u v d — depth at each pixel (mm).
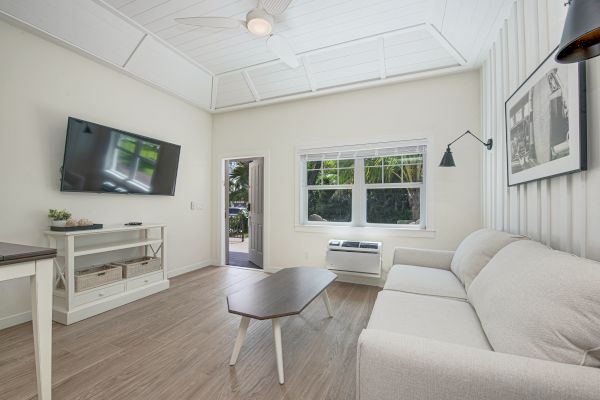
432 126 3256
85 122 2699
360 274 3367
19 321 2340
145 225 3135
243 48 3148
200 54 3266
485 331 1206
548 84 1535
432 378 828
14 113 2354
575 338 801
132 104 3326
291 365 1772
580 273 896
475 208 3066
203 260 4445
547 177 1553
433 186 3234
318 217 3990
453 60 2980
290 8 2432
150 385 1566
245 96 4039
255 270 4227
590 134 1256
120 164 3062
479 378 780
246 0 2369
